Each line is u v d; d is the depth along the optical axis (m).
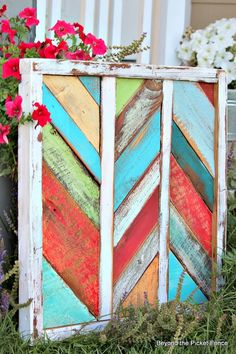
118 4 3.44
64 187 2.37
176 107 2.58
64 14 3.40
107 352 2.35
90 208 2.43
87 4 3.37
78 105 2.38
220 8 3.80
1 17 2.91
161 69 2.53
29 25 2.67
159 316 2.39
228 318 2.52
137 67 2.48
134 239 2.52
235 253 2.65
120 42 3.47
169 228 2.59
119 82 2.46
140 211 2.53
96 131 2.42
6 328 2.34
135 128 2.50
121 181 2.48
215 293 2.65
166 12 3.43
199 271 2.66
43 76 2.31
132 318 2.42
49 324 2.38
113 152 2.46
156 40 3.48
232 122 3.21
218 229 2.68
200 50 3.35
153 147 2.54
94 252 2.45
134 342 2.37
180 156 2.60
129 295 2.53
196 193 2.64
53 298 2.38
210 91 2.66
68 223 2.39
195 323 2.37
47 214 2.34
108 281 2.48
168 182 2.58
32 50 2.51
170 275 2.60
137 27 3.51
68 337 2.39
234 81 3.36
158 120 2.55
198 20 3.80
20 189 2.35
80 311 2.43
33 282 2.32
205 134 2.65
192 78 2.60
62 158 2.36
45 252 2.35
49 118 2.27
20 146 2.34
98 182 2.44
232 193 3.08
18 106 2.29
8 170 2.44
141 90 2.50
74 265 2.41
